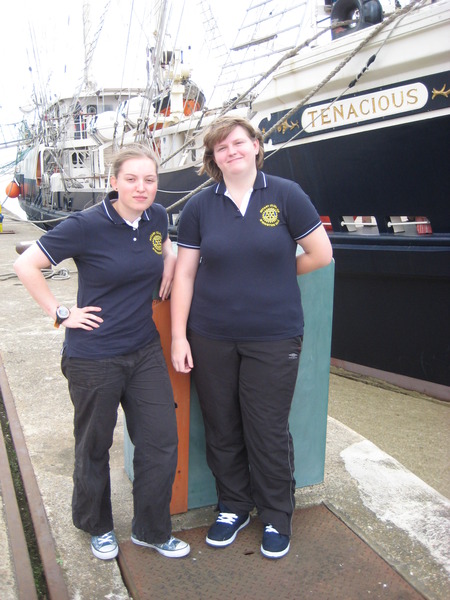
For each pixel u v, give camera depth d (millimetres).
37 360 5266
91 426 2283
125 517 2717
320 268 2586
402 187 5180
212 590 2266
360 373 6051
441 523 2668
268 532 2471
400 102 4914
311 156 5758
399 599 2217
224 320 2334
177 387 2615
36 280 2176
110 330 2234
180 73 9789
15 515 2695
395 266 5328
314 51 5426
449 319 5168
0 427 3836
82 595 2229
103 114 12281
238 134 2209
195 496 2779
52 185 14742
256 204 2268
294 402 2814
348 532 2607
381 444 4410
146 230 2266
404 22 4707
